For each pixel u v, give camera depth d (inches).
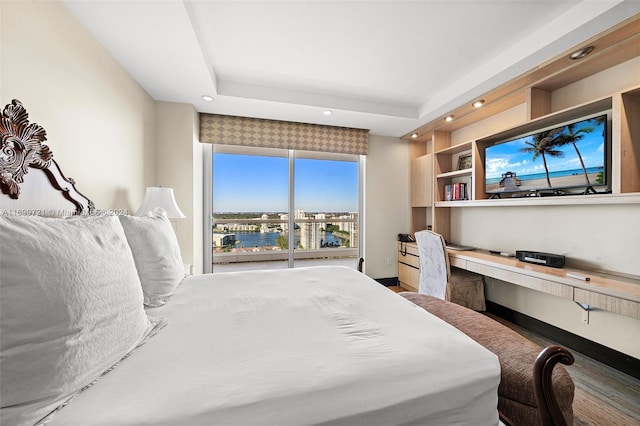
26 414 23.0
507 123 117.3
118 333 33.4
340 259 167.9
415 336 41.7
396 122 144.9
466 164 139.6
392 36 84.4
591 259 85.3
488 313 122.0
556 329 96.3
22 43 50.2
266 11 73.2
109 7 62.4
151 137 112.5
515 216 112.3
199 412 25.8
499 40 87.0
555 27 77.2
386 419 29.7
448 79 112.9
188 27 69.9
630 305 61.7
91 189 71.7
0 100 46.1
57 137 59.3
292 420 26.8
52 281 26.4
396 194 173.5
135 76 95.5
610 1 65.2
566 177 86.9
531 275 85.0
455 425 32.9
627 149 70.6
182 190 119.5
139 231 57.2
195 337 40.5
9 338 23.0
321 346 38.3
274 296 60.6
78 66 66.2
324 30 81.4
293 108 126.5
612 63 78.2
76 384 27.0
